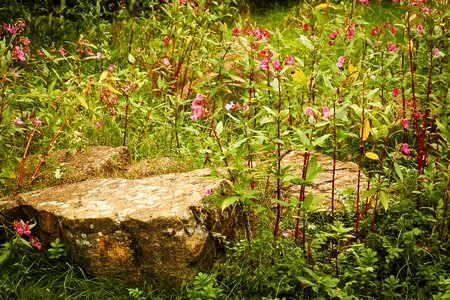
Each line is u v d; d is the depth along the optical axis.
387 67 4.66
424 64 4.09
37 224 3.86
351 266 3.54
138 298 3.44
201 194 3.77
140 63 6.39
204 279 3.41
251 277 3.52
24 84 5.30
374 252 3.49
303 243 3.53
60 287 3.61
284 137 3.45
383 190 3.65
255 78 5.78
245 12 9.55
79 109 5.37
